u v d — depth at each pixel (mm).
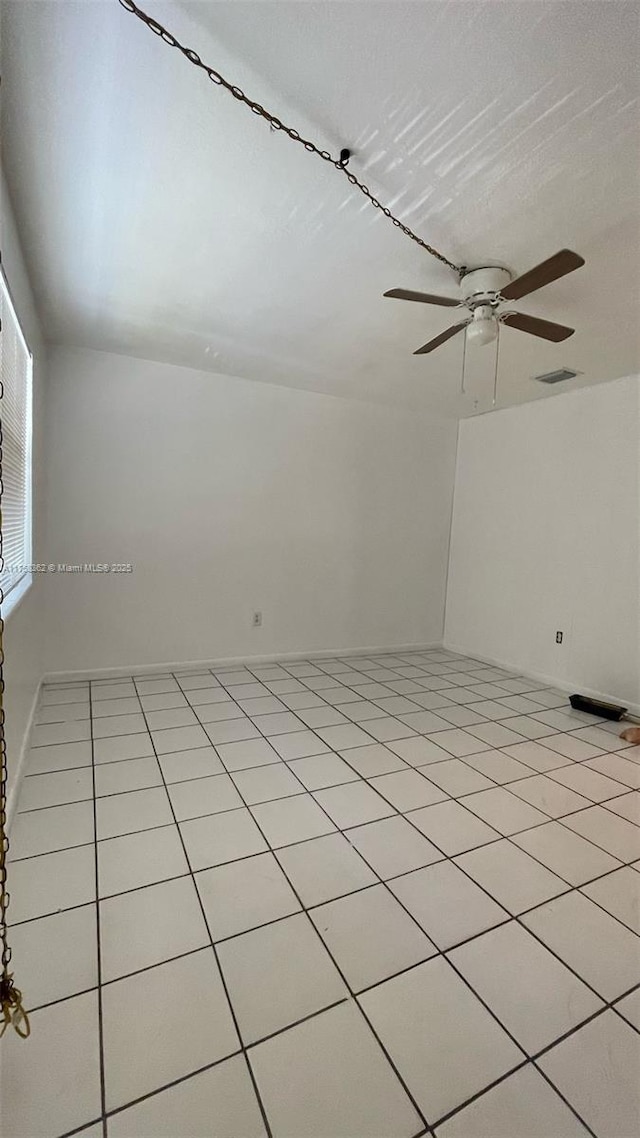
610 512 3682
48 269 2346
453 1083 1104
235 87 1346
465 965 1403
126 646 3795
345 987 1320
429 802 2227
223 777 2363
